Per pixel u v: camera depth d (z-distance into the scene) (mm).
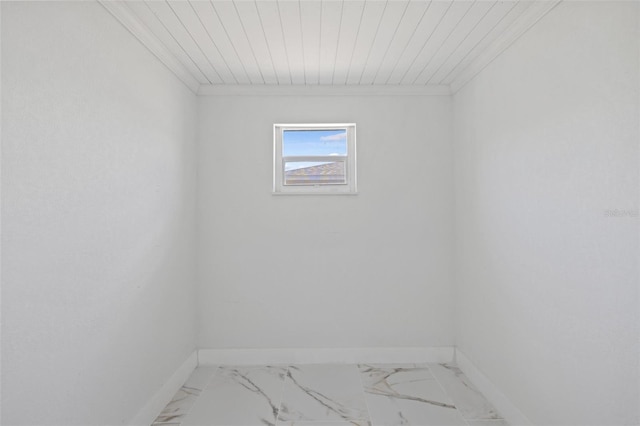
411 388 2855
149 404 2371
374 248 3375
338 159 3467
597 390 1623
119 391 2025
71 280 1636
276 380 3006
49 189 1504
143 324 2312
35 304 1432
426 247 3387
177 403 2643
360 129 3400
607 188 1564
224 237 3354
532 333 2117
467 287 3076
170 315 2738
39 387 1448
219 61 2820
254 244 3361
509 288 2379
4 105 1295
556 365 1902
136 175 2232
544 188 2002
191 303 3205
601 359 1602
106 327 1906
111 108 1961
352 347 3355
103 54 1887
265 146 3383
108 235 1927
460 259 3232
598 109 1613
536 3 1989
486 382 2697
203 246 3344
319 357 3346
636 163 1429
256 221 3365
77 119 1679
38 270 1447
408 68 2982
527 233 2168
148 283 2387
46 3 1488
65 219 1599
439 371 3176
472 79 2957
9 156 1316
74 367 1652
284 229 3371
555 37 1906
